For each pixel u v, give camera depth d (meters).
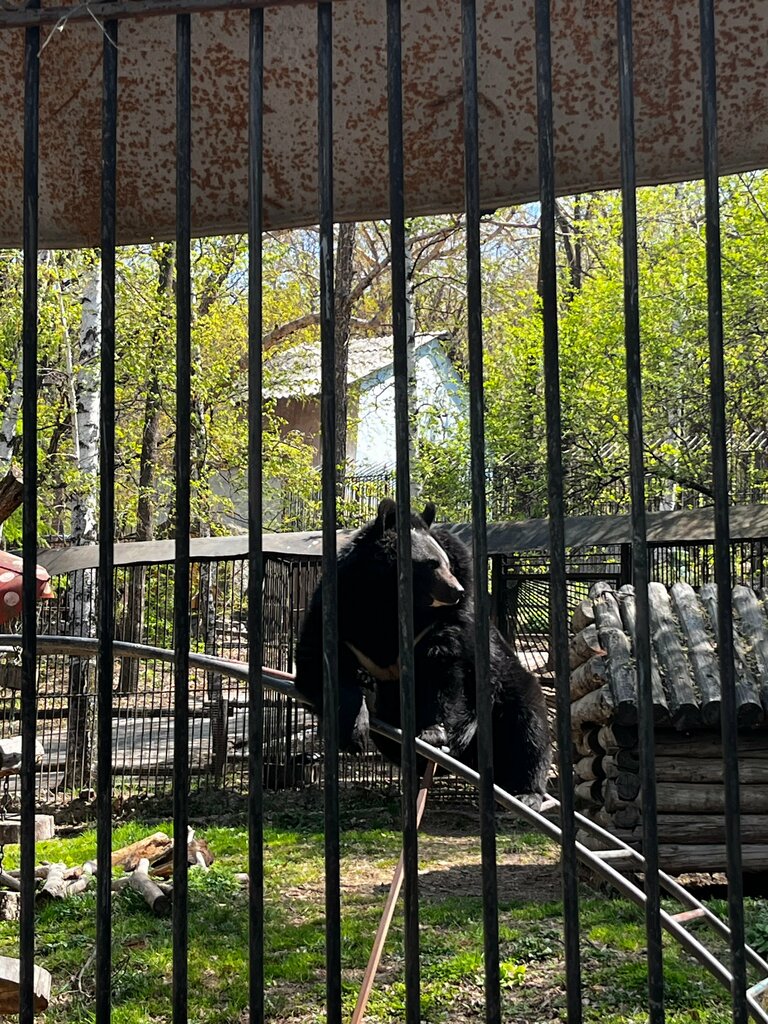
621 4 2.23
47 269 16.97
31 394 2.42
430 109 3.10
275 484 29.23
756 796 8.31
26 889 2.33
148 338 21.94
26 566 2.39
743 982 2.08
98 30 2.90
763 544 13.20
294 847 10.72
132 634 14.59
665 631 8.96
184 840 2.32
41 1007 2.89
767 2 2.72
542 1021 6.04
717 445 2.16
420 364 33.28
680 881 8.97
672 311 20.66
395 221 2.28
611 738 8.49
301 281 32.22
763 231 19.08
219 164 3.27
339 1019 2.21
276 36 2.95
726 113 3.02
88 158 3.28
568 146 3.17
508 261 35.09
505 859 10.21
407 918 2.21
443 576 5.82
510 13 2.83
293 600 13.43
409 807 2.24
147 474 25.97
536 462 23.22
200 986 6.78
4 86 3.12
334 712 2.28
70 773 13.10
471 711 6.24
